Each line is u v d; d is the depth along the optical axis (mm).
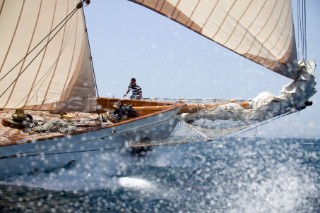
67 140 20906
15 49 20000
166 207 17984
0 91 19969
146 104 29656
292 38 23016
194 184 22656
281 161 40969
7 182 19562
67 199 18656
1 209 16625
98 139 22188
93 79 24438
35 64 20719
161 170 25766
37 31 20516
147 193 20281
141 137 23719
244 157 43094
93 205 17922
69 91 22531
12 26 19656
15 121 21406
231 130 24016
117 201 18656
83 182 21562
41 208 17125
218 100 25453
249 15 22312
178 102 26703
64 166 21016
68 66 22188
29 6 19906
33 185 20109
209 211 17594
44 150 20125
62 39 21625
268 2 22078
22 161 19547
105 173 22812
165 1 22016
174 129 24422
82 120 23969
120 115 25016
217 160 34188
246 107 23969
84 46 23297
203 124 24250
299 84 23594
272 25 22562
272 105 23406
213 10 22328
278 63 23234
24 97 20781
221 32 22953
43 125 21438
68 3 21703
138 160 25156
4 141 19406
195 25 22938
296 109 23938
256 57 23328
